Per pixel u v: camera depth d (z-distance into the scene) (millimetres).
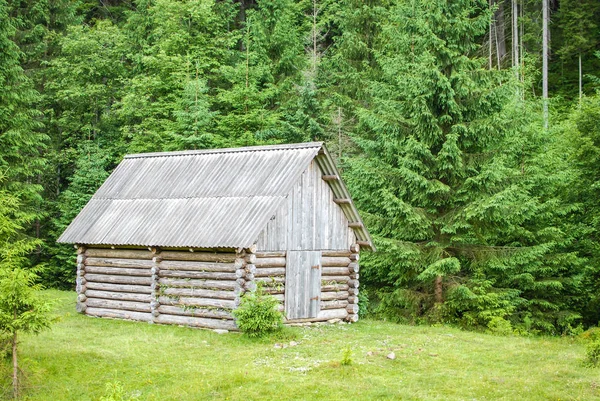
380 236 26828
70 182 40500
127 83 41031
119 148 39656
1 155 29984
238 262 19547
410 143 24781
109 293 22938
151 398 13766
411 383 14516
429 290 27125
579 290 27344
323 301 22172
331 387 14125
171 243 20656
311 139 34188
